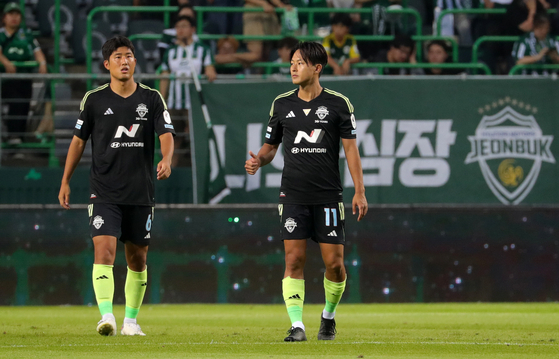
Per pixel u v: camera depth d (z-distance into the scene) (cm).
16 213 3039
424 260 3084
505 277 3097
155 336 1664
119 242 3011
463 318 2372
